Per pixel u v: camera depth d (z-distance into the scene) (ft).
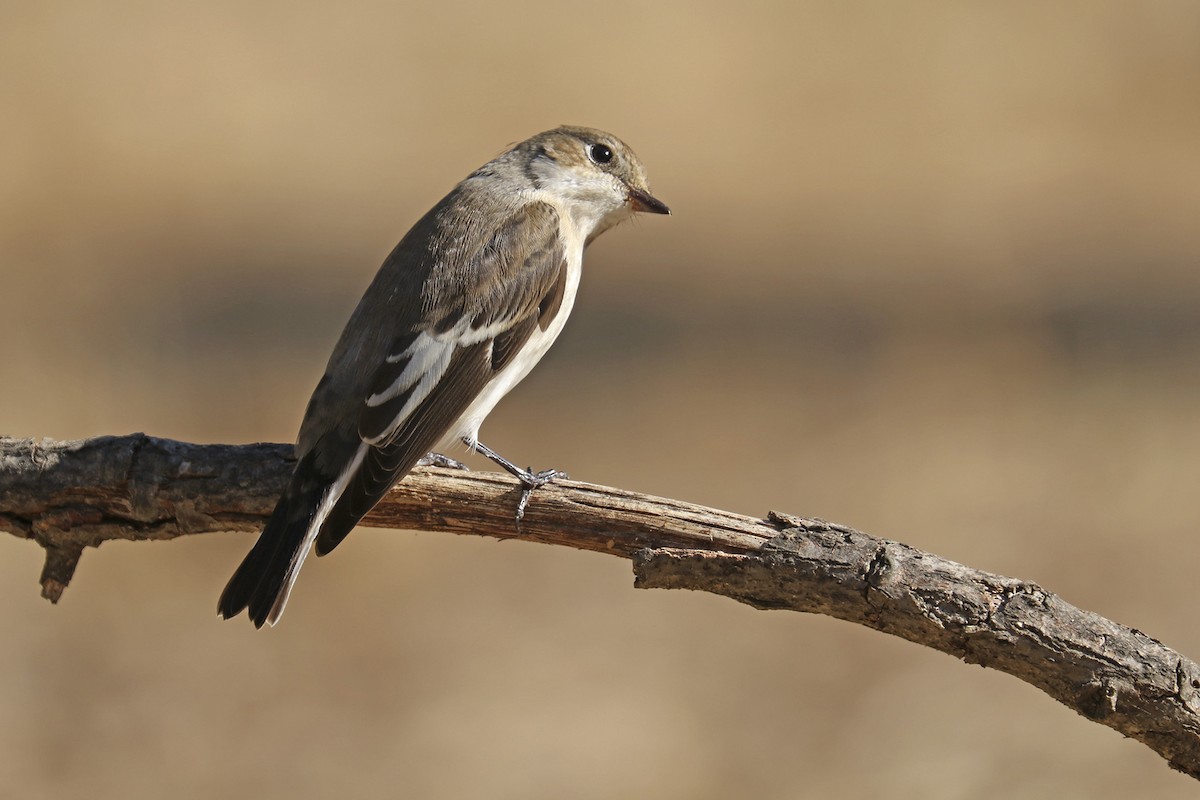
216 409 45.60
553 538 21.40
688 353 51.72
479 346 24.49
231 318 53.01
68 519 22.04
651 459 43.88
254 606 21.18
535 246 25.53
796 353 51.57
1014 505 41.34
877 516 40.83
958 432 45.80
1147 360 50.31
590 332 53.67
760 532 20.11
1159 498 41.68
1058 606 19.35
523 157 27.25
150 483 21.85
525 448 44.55
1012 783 31.55
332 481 22.34
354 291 55.62
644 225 63.52
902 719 33.65
